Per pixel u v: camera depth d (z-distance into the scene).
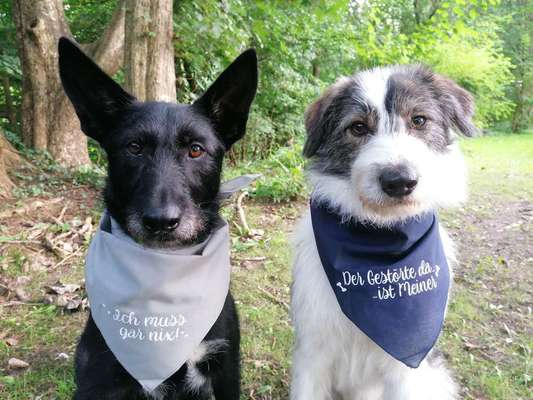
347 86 0.56
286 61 2.30
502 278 0.91
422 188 0.46
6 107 2.31
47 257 0.92
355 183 0.49
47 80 1.58
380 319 0.49
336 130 0.55
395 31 3.47
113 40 1.58
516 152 2.88
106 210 0.53
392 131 0.50
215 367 0.51
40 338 0.67
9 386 0.57
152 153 0.47
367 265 0.50
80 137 1.66
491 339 0.70
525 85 5.46
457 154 0.56
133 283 0.47
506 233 1.19
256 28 1.74
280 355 0.65
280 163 1.51
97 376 0.48
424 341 0.49
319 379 0.52
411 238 0.50
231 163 2.10
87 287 0.50
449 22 2.23
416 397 0.50
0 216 1.05
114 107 0.51
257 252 0.99
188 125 0.48
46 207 1.14
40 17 1.54
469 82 3.82
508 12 5.36
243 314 0.75
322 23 2.23
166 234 0.46
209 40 1.60
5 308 0.75
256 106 2.33
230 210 1.20
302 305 0.52
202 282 0.49
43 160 1.51
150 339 0.47
